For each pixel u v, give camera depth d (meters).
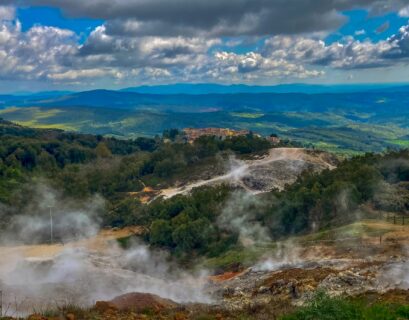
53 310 19.31
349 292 23.20
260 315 18.95
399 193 62.56
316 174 80.88
